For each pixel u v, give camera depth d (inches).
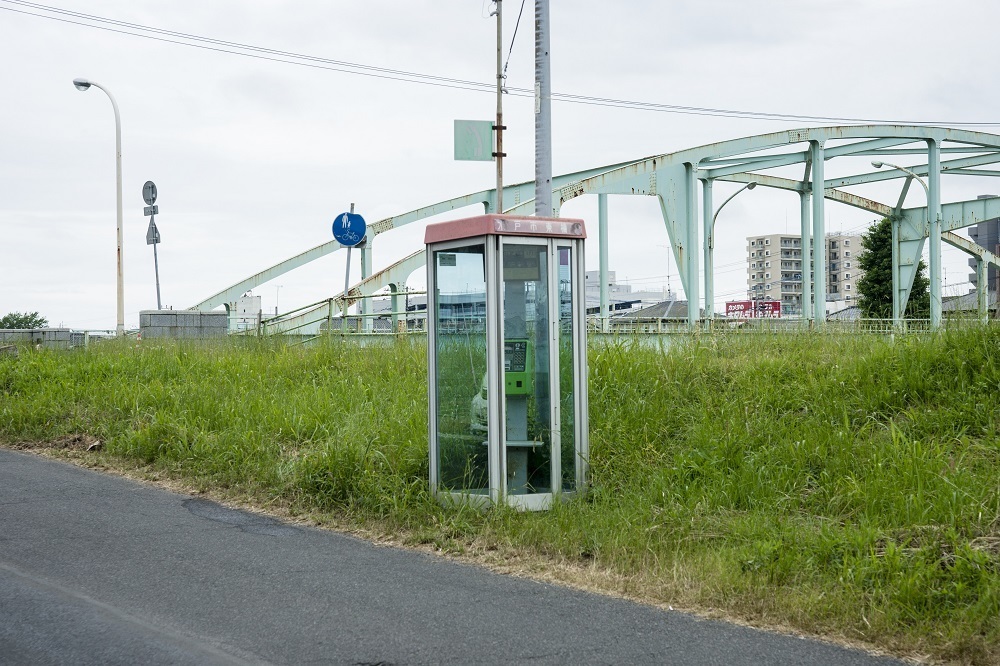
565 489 318.0
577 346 319.0
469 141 546.0
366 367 557.3
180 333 912.3
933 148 1612.9
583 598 224.2
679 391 400.8
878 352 404.2
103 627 198.8
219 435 415.5
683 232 1457.9
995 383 347.6
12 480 381.7
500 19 644.1
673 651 186.9
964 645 184.9
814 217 1609.3
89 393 551.5
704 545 256.4
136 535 288.4
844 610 204.8
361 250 1637.6
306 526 307.9
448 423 318.0
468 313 313.7
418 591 229.6
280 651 185.6
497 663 179.5
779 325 536.1
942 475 276.5
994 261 2187.5
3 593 223.6
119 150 1010.1
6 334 965.2
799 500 287.3
